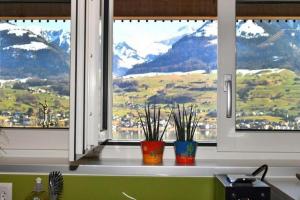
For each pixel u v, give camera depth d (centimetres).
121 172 150
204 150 169
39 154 171
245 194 118
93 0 123
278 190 129
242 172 149
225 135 168
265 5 172
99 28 133
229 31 168
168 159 167
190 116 160
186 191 149
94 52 123
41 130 172
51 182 144
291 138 167
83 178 151
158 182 150
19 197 152
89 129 121
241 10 172
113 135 172
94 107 123
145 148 156
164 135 170
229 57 168
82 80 114
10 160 162
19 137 172
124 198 150
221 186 127
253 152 168
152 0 177
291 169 150
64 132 171
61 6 176
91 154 170
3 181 152
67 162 157
